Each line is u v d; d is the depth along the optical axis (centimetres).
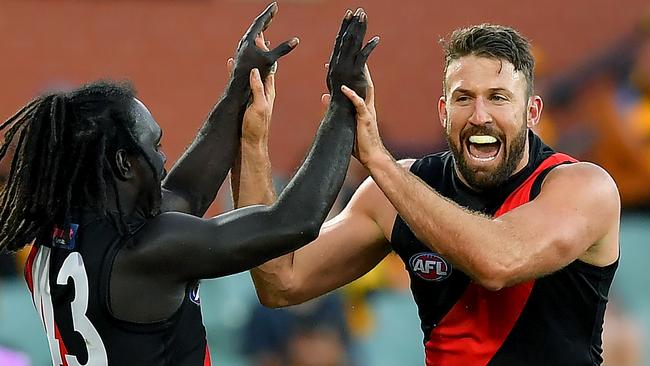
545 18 3659
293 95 3559
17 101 3497
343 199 2266
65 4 3569
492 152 1259
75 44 3562
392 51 3628
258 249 1030
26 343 2261
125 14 3600
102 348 1021
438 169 1345
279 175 2994
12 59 3522
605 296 1302
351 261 1400
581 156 3169
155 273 1017
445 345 1303
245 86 1241
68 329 1036
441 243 1182
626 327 2330
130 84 1093
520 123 1248
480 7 3656
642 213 3086
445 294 1293
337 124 1135
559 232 1205
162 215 1049
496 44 1245
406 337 2373
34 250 1093
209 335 2344
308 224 1043
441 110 1327
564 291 1266
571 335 1272
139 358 1019
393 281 2423
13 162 1052
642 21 3438
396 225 1333
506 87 1234
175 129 3575
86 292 1016
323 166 1091
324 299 2248
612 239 1279
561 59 3566
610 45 3538
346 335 2273
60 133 1027
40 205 1039
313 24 3616
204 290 2377
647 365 2306
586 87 3266
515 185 1281
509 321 1265
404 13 3644
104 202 1027
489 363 1272
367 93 1162
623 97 3241
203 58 3619
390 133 3403
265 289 1399
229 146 1230
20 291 2308
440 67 3622
